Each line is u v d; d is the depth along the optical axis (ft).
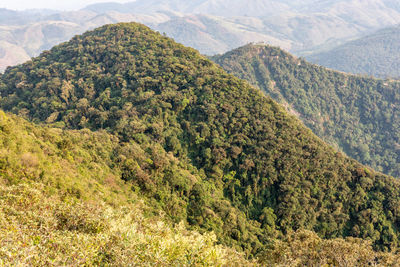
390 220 204.33
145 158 181.06
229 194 208.44
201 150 228.63
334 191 216.13
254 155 222.07
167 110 248.93
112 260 42.75
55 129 182.91
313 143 236.22
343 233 200.54
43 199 63.57
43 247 38.45
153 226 61.36
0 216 46.09
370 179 220.64
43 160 110.93
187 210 167.63
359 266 85.87
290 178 211.61
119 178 154.71
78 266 37.86
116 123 231.50
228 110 251.39
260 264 92.27
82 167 137.18
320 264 82.48
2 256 34.50
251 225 186.29
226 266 70.23
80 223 55.72
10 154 98.32
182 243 50.80
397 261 88.63
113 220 56.75
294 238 95.81
